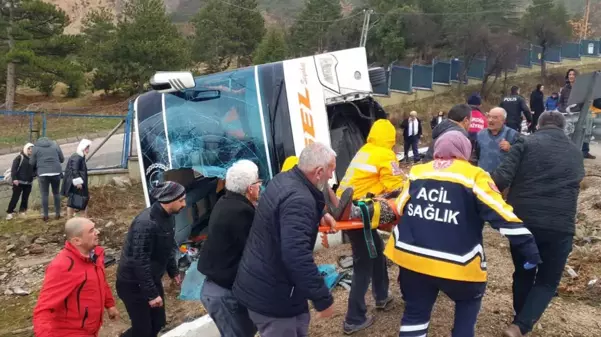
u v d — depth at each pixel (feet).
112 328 19.61
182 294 19.58
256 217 10.38
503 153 18.17
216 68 172.96
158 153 21.59
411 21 119.55
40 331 12.31
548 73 116.16
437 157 11.34
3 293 24.57
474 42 104.99
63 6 354.54
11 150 73.41
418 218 11.01
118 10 353.92
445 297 15.66
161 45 130.21
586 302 15.85
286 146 21.57
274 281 10.19
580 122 23.90
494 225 10.44
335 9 158.92
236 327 11.94
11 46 116.37
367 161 14.02
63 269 12.61
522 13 126.31
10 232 33.30
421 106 92.99
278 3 399.85
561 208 12.52
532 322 12.83
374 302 15.83
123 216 36.94
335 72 22.38
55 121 99.14
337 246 21.62
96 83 131.75
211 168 21.34
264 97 22.11
